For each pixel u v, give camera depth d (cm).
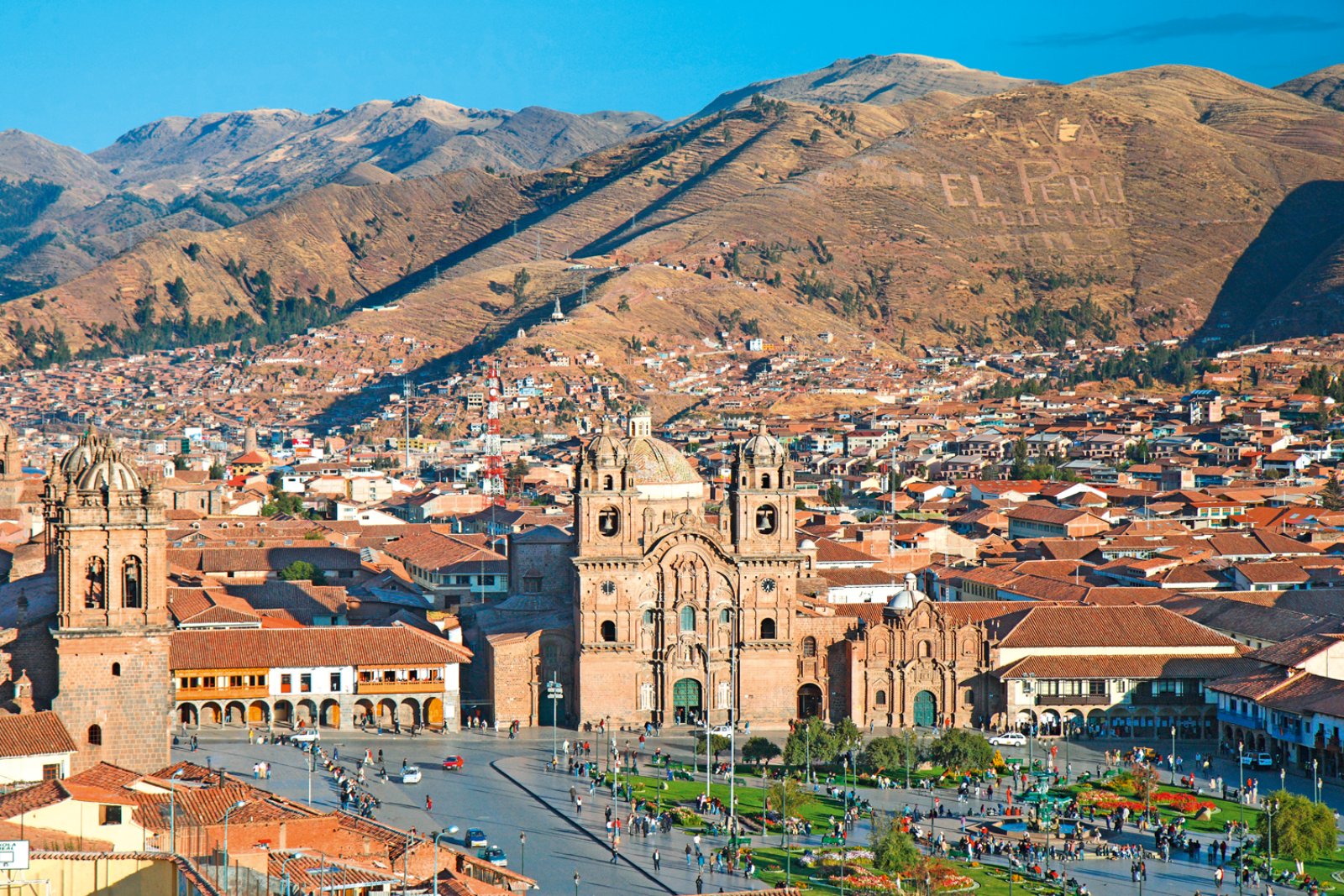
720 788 18988
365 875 12019
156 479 17375
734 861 15750
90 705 16750
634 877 15362
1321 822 16288
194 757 19588
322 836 13238
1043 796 18538
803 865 15912
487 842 16238
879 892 14912
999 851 16725
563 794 18550
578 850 16288
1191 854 16688
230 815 13225
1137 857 16500
